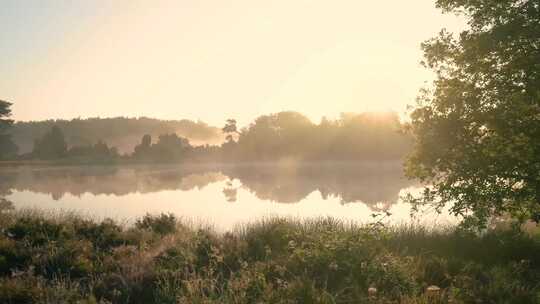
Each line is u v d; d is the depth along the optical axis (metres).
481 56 10.94
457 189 10.84
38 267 9.38
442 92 11.56
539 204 10.13
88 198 36.72
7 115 143.00
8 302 7.34
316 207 28.86
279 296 7.17
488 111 10.58
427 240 11.33
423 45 12.02
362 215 24.00
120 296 7.70
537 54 10.05
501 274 8.00
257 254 10.20
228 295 7.27
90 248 11.05
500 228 12.54
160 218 15.45
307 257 8.88
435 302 6.73
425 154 11.48
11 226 12.59
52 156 144.50
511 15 10.37
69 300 7.36
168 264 9.26
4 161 134.25
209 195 39.16
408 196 12.24
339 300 6.91
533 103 9.84
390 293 7.23
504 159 9.83
